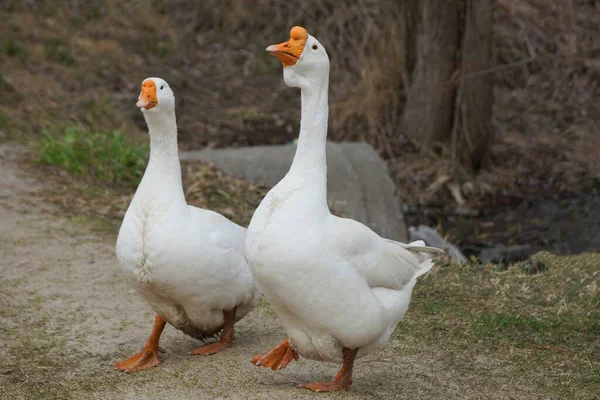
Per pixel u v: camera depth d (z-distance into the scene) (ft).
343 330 14.71
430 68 40.60
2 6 50.96
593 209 36.14
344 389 15.74
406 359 17.84
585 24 50.96
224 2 55.31
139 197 16.78
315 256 14.26
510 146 42.70
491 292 22.13
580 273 23.39
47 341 18.42
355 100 44.09
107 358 17.66
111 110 41.96
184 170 33.27
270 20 54.49
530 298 21.72
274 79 50.11
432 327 19.70
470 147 39.86
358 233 14.98
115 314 20.18
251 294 17.54
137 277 16.48
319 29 50.98
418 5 41.60
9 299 20.72
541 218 35.40
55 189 30.53
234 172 33.78
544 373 17.48
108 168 32.89
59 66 46.03
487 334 19.40
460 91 39.63
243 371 16.75
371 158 34.71
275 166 34.40
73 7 52.75
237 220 29.48
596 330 19.79
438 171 39.42
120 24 52.60
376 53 44.62
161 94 16.65
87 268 23.21
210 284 16.56
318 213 14.75
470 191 38.34
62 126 38.55
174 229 16.25
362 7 47.88
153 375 16.62
